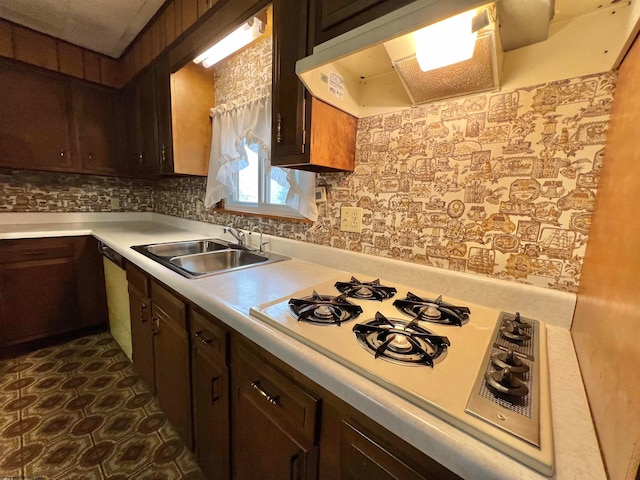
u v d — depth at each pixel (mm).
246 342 880
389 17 675
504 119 886
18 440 1377
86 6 1816
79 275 2299
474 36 706
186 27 1635
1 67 2016
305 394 690
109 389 1750
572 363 650
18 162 2129
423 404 496
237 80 1924
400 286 1133
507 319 839
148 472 1251
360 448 584
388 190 1178
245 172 2037
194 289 1080
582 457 404
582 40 752
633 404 327
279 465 798
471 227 978
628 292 413
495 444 423
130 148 2555
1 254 1971
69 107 2332
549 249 846
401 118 1110
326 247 1420
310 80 974
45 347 2209
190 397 1223
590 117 756
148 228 2523
